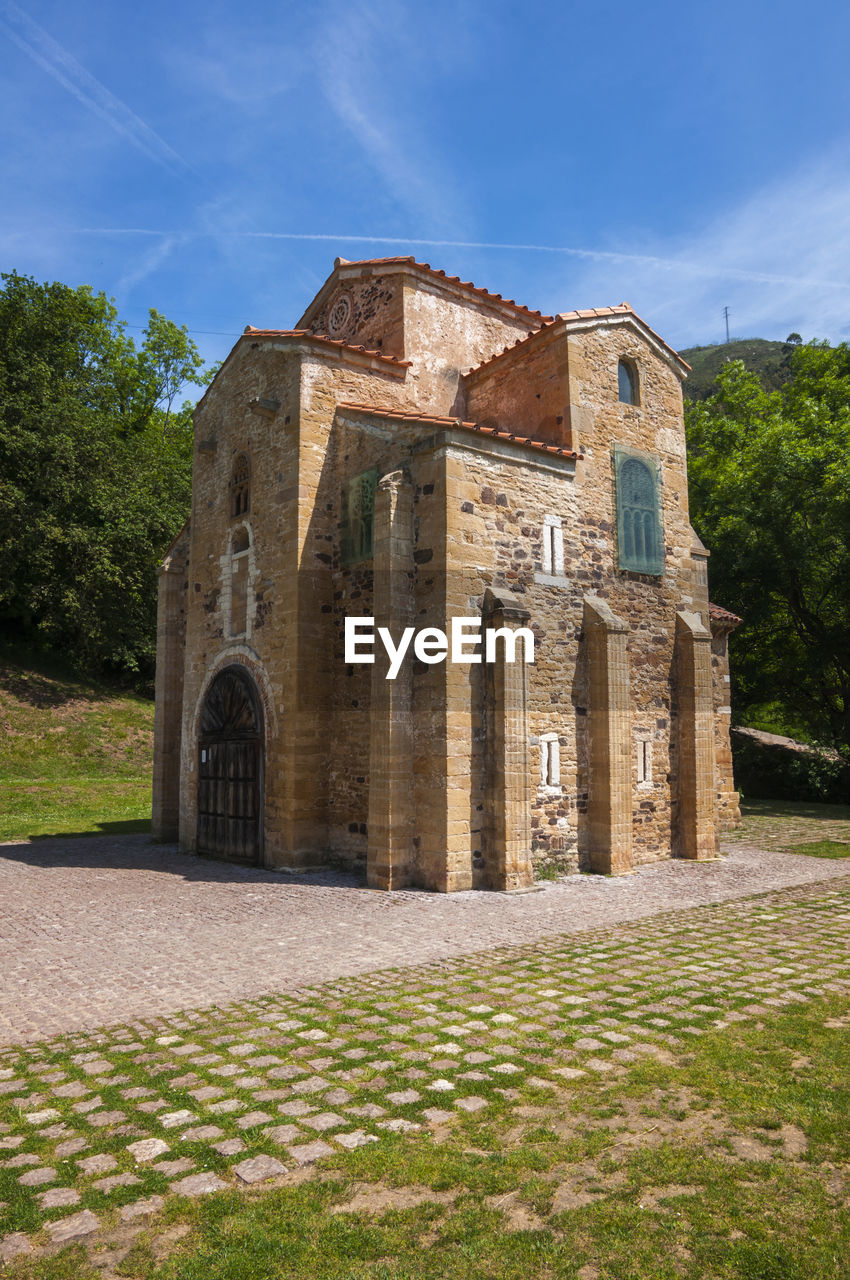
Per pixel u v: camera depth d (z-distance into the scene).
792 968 6.60
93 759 23.64
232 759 12.92
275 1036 5.13
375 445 11.47
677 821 12.84
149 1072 4.60
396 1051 4.87
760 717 31.80
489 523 10.65
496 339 15.58
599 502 12.28
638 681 12.52
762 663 25.56
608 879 10.83
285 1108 4.12
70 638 28.73
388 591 10.31
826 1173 3.52
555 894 9.79
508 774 10.04
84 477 28.05
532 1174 3.51
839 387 26.84
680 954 7.04
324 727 11.65
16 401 26.75
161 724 15.75
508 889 9.88
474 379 14.26
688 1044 4.94
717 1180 3.46
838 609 23.86
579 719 11.49
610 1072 4.55
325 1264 2.93
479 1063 4.68
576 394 12.26
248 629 12.80
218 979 6.39
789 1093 4.28
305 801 11.37
